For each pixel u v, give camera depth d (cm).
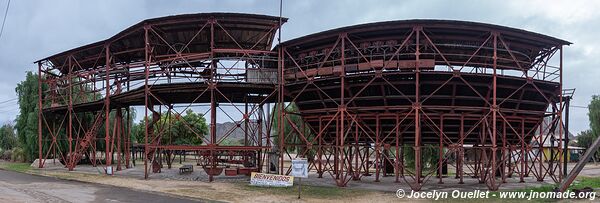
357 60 3391
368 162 4281
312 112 3709
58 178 4069
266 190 3139
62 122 5534
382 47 3284
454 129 3472
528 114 3525
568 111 4006
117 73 4500
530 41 3325
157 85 3847
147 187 3328
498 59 3155
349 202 2639
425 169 5284
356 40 3372
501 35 3180
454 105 3288
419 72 3027
